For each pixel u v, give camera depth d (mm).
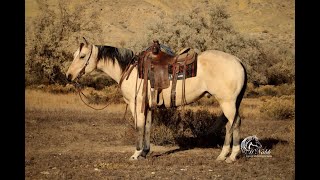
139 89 9078
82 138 12125
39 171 8359
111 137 12297
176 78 8844
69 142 11531
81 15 35906
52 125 14250
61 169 8477
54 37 32281
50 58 30719
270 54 34938
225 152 9094
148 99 9070
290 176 7859
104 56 9438
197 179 7633
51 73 29969
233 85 8633
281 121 16000
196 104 19891
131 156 9391
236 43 32094
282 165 8742
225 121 9406
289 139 11555
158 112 11797
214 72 8688
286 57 35219
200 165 8789
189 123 11742
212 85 8711
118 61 9414
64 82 29719
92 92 22656
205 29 32500
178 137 11445
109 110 18219
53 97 21422
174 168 8508
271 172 8156
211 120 11578
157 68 8914
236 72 8664
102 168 8562
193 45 30641
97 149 10609
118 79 9469
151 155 9797
